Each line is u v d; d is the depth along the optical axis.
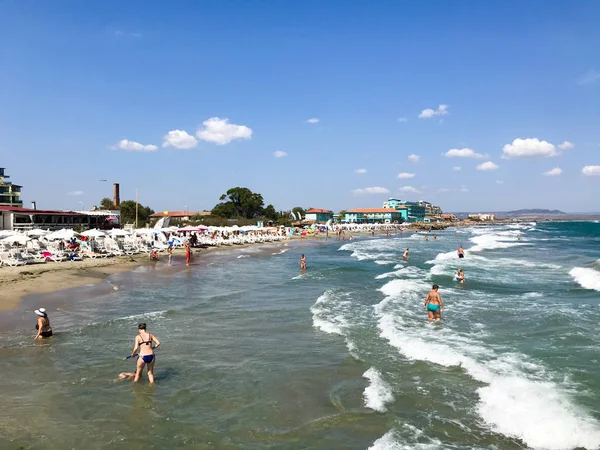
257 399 9.41
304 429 8.10
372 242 70.56
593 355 11.72
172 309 17.88
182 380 10.45
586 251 46.16
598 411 8.41
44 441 7.58
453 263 34.75
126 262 33.22
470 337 13.72
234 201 117.19
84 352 12.29
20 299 18.97
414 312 17.39
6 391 9.66
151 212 101.06
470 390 9.68
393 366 11.30
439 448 7.30
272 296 21.06
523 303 18.69
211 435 7.90
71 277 24.98
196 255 42.22
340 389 9.90
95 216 57.44
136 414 8.68
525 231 117.88
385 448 7.32
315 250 52.53
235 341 13.61
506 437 7.63
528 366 10.97
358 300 20.14
